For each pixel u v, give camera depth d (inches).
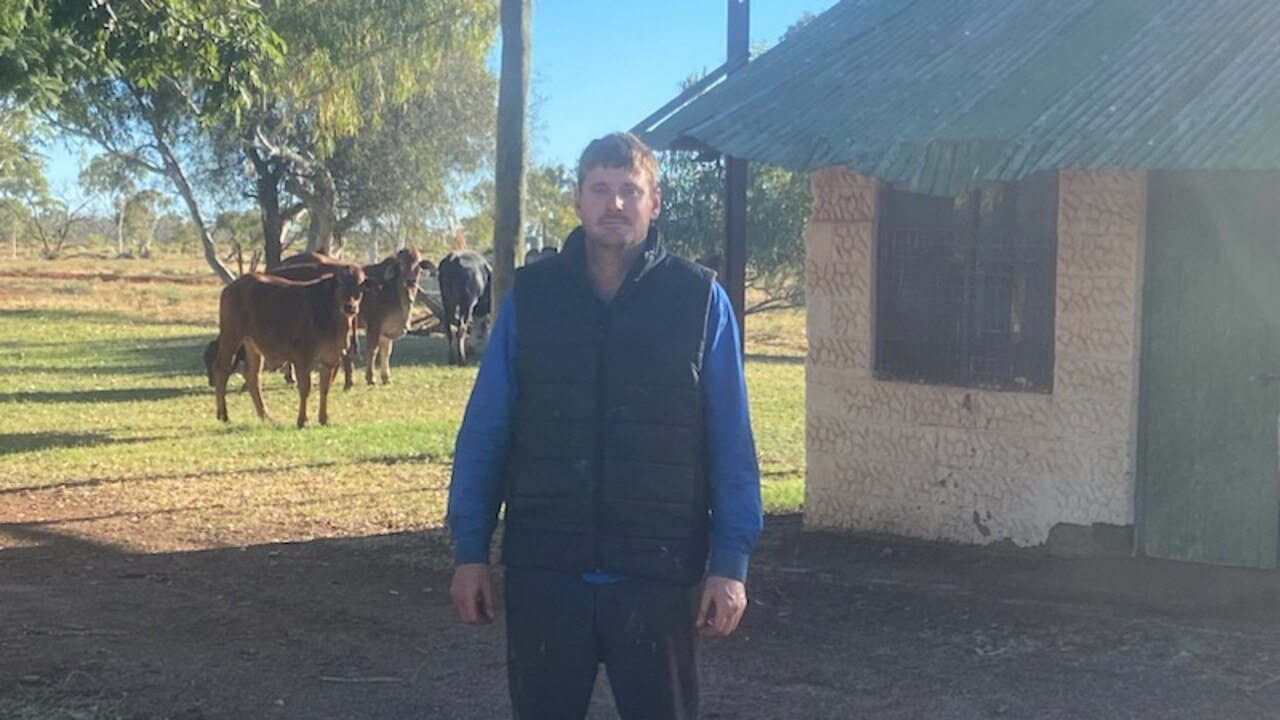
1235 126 252.1
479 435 140.2
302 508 402.6
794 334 1323.8
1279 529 292.4
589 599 137.6
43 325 1262.3
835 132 302.8
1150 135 259.1
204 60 387.2
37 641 258.2
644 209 137.8
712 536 139.9
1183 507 303.3
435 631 267.4
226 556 337.7
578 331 137.4
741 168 355.9
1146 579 293.0
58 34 385.1
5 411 632.4
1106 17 323.3
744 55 386.3
